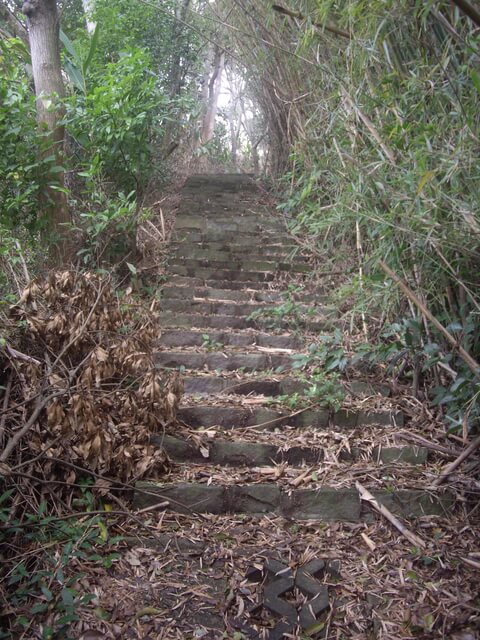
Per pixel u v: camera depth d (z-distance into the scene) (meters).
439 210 2.51
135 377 2.92
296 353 3.67
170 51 7.11
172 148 6.55
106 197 4.49
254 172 8.23
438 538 2.38
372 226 3.32
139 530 2.37
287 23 4.36
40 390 2.49
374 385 3.31
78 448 2.46
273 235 5.50
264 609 2.02
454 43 2.65
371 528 2.45
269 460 2.80
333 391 3.16
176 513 2.48
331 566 2.20
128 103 4.56
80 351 2.90
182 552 2.26
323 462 2.79
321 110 3.98
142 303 3.75
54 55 4.21
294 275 4.81
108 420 2.62
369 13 2.62
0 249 3.28
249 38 5.25
